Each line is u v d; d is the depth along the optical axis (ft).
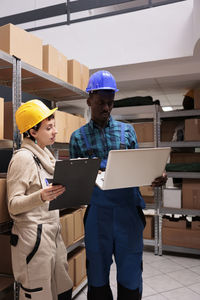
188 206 11.34
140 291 5.15
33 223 4.24
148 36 10.46
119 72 11.75
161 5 10.37
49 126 4.60
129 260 4.94
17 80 5.30
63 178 3.64
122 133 5.24
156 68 11.20
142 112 11.98
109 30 11.03
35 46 6.14
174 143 11.53
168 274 9.39
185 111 11.35
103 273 5.03
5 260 5.73
